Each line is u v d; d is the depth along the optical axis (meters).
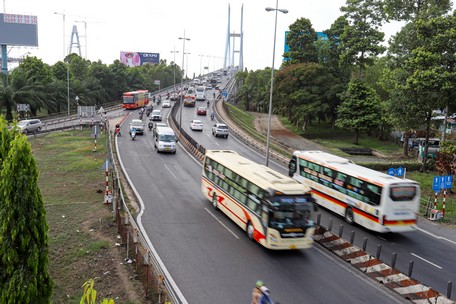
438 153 34.28
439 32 32.91
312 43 64.94
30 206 8.75
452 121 58.62
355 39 54.47
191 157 38.22
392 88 42.34
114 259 15.88
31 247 8.77
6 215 8.53
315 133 62.09
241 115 79.31
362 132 63.84
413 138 51.81
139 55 155.12
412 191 20.11
